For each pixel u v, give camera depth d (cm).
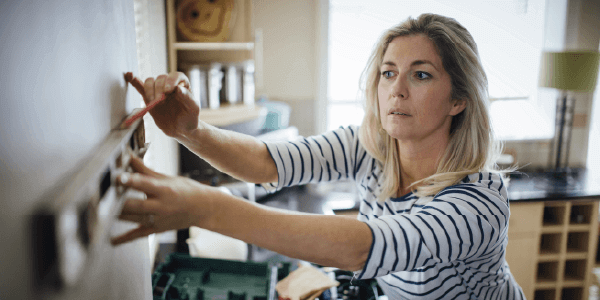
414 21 82
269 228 55
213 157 86
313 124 341
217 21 255
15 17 27
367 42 332
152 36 207
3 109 25
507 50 332
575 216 285
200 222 51
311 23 322
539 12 329
